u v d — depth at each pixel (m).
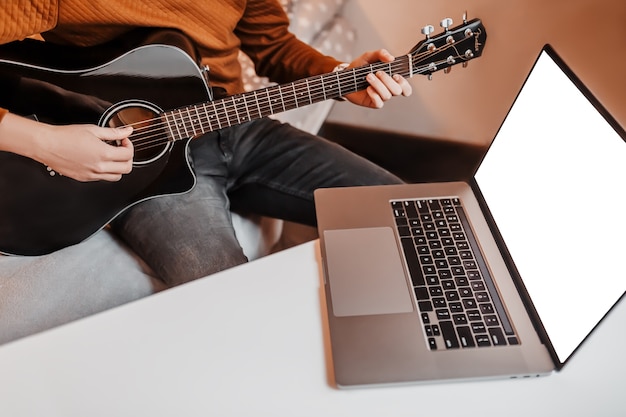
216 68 1.41
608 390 0.74
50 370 0.76
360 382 0.74
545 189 0.86
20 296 1.19
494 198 0.97
